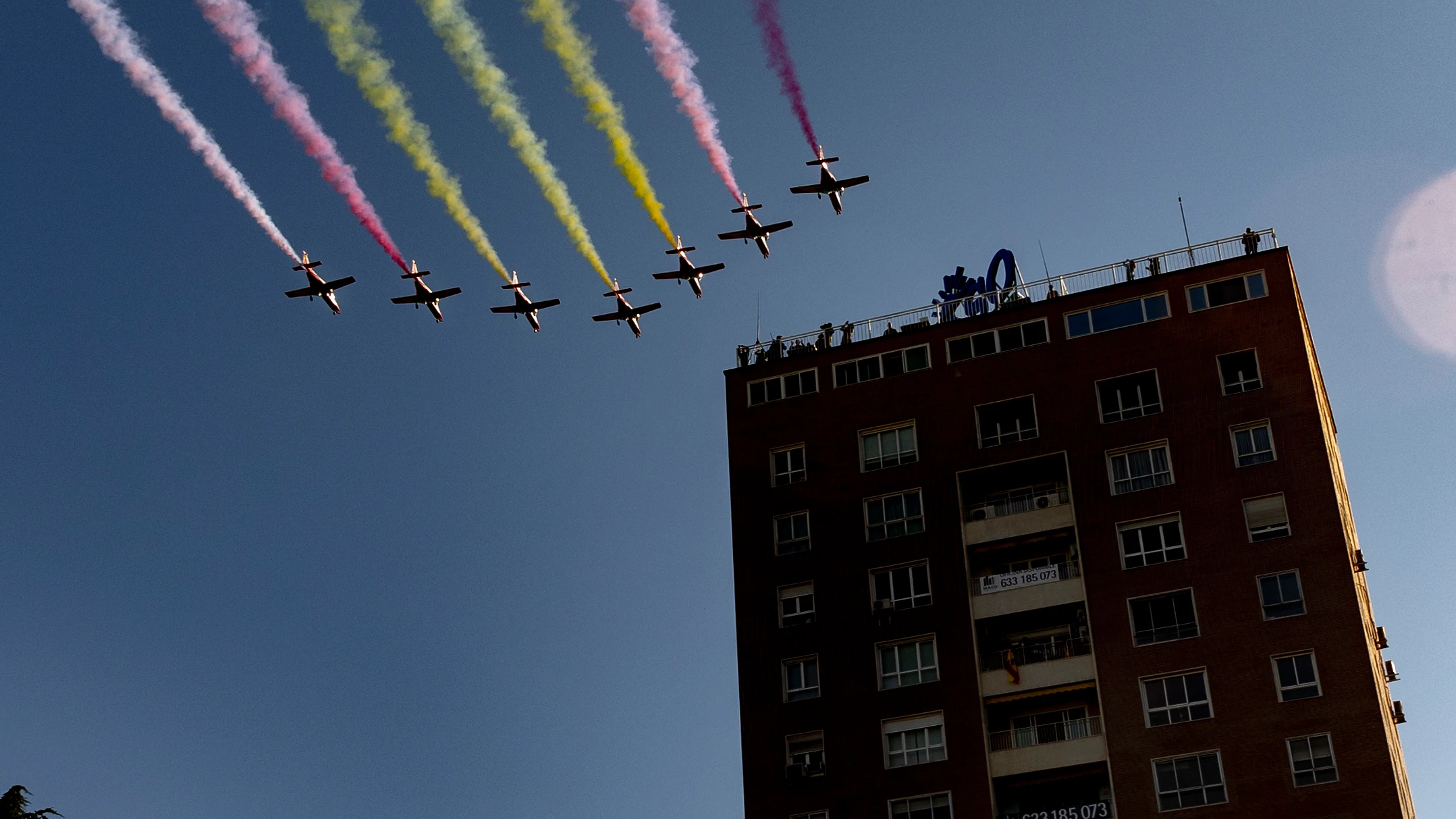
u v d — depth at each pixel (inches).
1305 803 2129.7
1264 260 2511.1
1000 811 2314.2
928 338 2647.6
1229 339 2470.5
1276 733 2183.8
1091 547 2400.3
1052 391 2529.5
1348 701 2170.3
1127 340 2527.1
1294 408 2390.5
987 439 2541.8
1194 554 2340.1
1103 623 2341.3
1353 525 2630.4
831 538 2541.8
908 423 2593.5
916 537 2502.5
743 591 2544.3
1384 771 2114.9
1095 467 2452.0
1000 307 2645.2
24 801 2223.2
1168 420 2444.6
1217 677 2246.6
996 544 2465.6
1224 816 2159.2
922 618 2440.9
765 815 2361.0
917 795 2314.2
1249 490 2354.8
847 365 2679.6
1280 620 2252.7
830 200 2687.0
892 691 2397.9
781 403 2684.5
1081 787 2310.5
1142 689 2278.5
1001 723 2373.3
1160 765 2223.2
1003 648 2415.1
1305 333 2564.0
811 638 2475.4
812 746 2396.7
